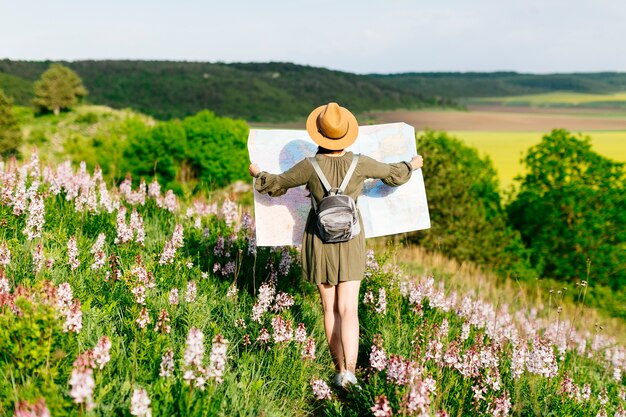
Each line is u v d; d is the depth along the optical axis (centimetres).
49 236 571
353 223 409
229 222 771
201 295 513
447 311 666
